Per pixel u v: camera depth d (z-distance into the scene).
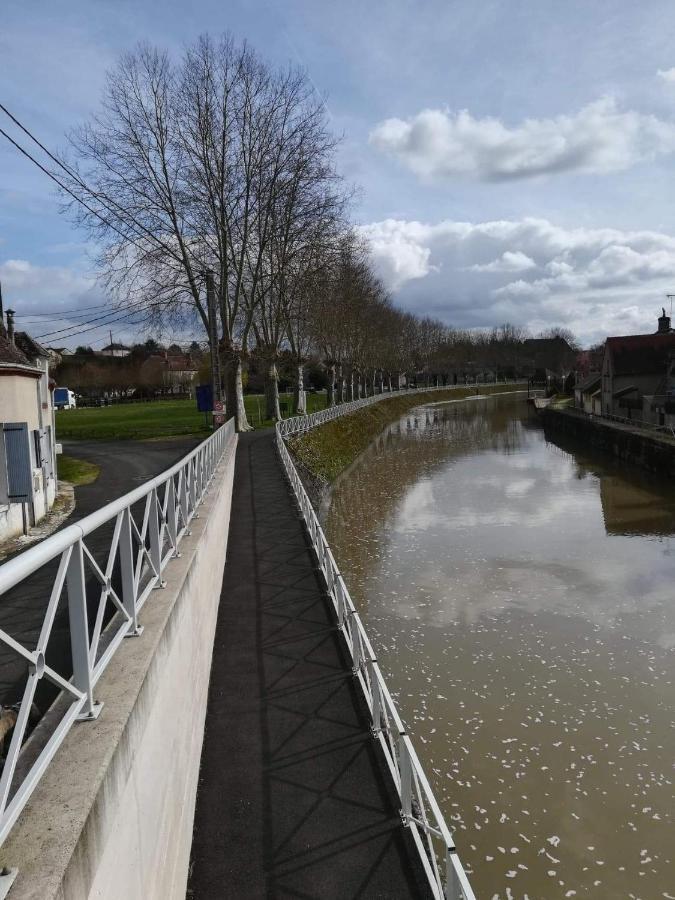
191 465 8.22
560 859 7.39
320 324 45.34
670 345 48.78
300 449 30.58
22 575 2.13
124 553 3.99
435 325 126.19
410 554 18.81
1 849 2.16
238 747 6.64
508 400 106.88
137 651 3.74
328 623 9.68
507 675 11.42
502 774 8.80
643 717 10.10
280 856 5.16
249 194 33.38
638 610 14.26
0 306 16.28
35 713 3.92
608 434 40.03
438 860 7.34
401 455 41.88
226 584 11.41
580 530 21.12
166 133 31.78
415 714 10.20
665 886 7.04
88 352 110.19
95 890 2.45
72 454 29.81
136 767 3.20
